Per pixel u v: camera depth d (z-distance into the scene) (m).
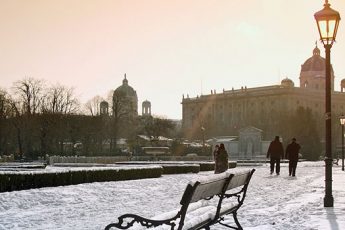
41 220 15.64
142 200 22.34
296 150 41.97
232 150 139.62
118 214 17.31
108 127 143.88
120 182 31.02
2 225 14.39
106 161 95.06
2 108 114.44
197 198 10.00
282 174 45.88
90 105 157.12
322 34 19.69
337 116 175.25
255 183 33.25
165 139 143.75
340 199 21.83
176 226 9.96
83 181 29.08
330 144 19.19
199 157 100.44
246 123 191.75
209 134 195.25
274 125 173.38
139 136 151.25
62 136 120.31
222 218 12.64
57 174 26.70
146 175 37.00
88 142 124.75
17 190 23.62
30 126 111.88
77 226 14.41
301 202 20.66
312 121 133.12
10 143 127.75
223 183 11.34
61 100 123.50
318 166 72.25
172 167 45.88
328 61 19.84
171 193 25.88
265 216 16.05
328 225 13.68
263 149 135.38
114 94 145.62
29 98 115.94
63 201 20.92
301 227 13.30
